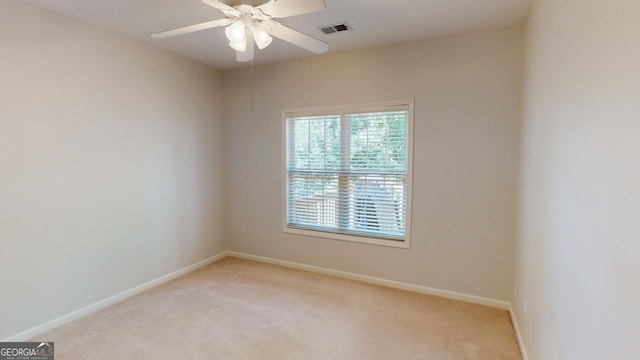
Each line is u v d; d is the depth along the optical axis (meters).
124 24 2.69
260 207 4.04
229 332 2.46
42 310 2.46
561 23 1.52
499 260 2.86
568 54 1.40
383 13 2.47
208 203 4.00
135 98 3.09
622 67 0.90
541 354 1.75
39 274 2.44
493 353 2.22
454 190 2.98
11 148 2.26
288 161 3.84
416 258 3.19
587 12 1.18
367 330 2.50
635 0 0.83
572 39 1.35
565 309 1.36
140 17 2.55
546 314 1.66
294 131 3.79
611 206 0.95
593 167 1.10
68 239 2.61
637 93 0.81
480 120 2.84
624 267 0.86
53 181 2.50
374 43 3.12
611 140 0.96
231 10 1.86
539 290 1.83
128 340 2.35
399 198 3.27
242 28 1.96
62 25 2.51
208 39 3.03
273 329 2.51
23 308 2.35
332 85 3.47
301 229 3.79
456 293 3.04
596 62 1.09
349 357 2.17
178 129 3.56
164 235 3.45
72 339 2.36
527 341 2.10
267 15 1.90
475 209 2.92
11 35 2.23
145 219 3.24
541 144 1.87
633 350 0.81
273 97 3.82
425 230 3.13
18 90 2.28
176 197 3.57
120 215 3.01
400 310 2.82
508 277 2.83
